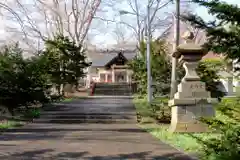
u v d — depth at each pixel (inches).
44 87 805.2
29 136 459.5
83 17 1605.6
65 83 1212.5
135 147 370.0
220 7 171.5
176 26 748.6
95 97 1296.8
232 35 172.2
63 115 719.1
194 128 461.7
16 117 682.8
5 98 692.1
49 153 336.2
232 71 191.0
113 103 969.5
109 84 1699.1
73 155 326.3
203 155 275.7
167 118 625.3
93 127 582.9
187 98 473.1
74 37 1579.7
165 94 986.7
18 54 753.0
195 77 482.0
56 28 1612.9
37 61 767.7
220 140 231.5
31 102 745.0
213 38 175.5
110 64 2416.3
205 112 469.1
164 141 410.6
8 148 363.6
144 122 637.9
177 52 497.4
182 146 365.1
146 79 1090.7
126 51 2453.2
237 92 230.4
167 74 995.3
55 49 1189.7
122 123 651.5
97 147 370.0
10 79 691.4
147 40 1008.9
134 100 1061.8
